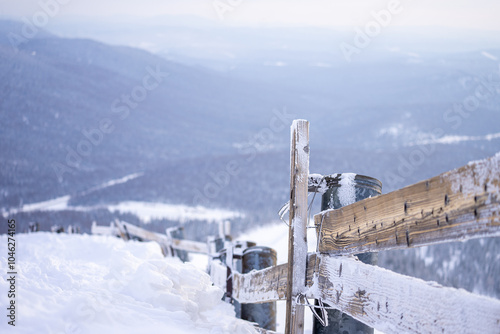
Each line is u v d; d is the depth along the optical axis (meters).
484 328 1.57
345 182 3.65
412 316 1.96
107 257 8.57
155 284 4.03
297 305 3.32
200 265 14.34
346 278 2.65
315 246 3.39
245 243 6.79
